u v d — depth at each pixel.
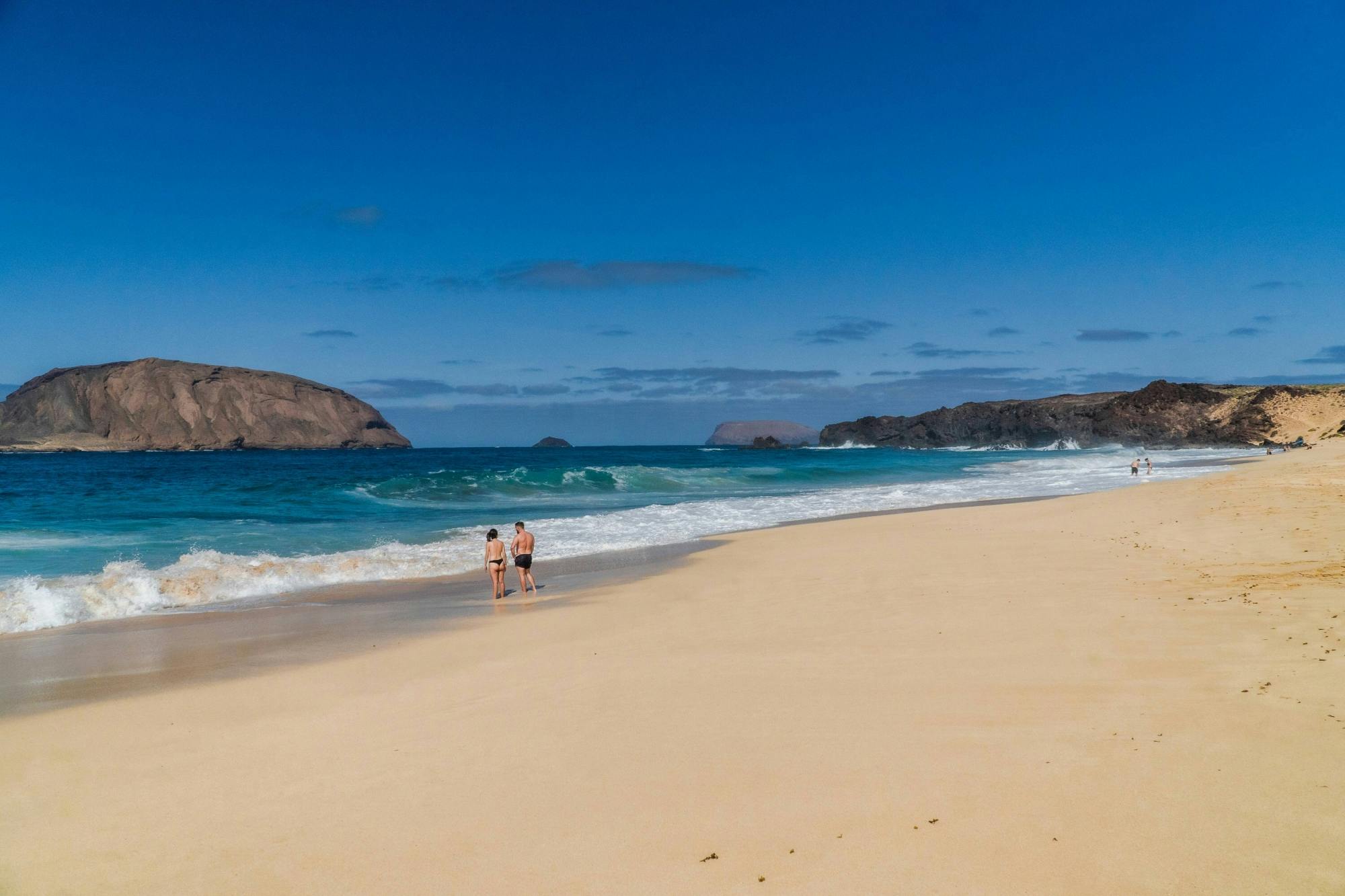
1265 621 8.00
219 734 6.59
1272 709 5.58
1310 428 100.94
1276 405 109.62
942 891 3.66
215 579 15.16
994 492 35.47
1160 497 23.48
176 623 12.29
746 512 28.56
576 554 19.36
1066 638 8.00
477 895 3.91
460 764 5.62
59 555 19.30
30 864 4.45
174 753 6.17
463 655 9.22
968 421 153.88
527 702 7.04
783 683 7.14
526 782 5.23
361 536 23.14
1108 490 31.61
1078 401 140.38
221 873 4.26
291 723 6.82
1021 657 7.42
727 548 18.86
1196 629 7.92
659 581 14.55
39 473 68.94
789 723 6.04
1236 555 12.33
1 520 27.36
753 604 11.40
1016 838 4.08
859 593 11.61
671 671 7.83
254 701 7.58
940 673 7.11
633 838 4.37
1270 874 3.62
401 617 12.30
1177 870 3.71
